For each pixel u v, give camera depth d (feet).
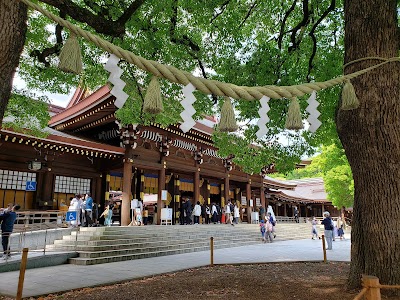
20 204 49.14
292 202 137.39
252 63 28.14
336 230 72.08
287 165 34.47
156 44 25.88
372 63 16.22
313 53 27.45
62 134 58.13
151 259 37.14
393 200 15.64
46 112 31.48
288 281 22.57
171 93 28.14
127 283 24.18
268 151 34.83
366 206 16.43
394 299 14.99
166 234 48.42
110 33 16.57
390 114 15.83
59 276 26.32
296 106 10.29
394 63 16.39
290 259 36.42
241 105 28.55
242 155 36.68
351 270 19.11
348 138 17.08
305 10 26.37
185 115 8.25
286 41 33.86
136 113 32.73
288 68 29.35
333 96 26.68
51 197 52.16
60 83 30.68
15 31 11.04
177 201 76.13
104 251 35.70
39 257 31.14
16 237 37.24
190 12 27.68
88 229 42.52
